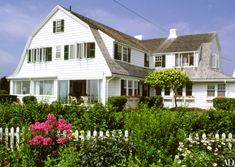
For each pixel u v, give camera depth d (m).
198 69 34.31
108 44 29.23
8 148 8.13
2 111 9.78
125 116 9.20
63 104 10.87
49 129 7.32
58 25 30.30
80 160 6.32
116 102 24.70
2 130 8.83
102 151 6.36
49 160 6.50
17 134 8.34
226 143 7.18
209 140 7.06
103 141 6.54
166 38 41.72
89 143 6.55
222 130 10.16
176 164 5.80
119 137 6.68
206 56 35.69
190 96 33.00
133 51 33.31
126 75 28.23
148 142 6.62
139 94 32.41
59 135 7.39
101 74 27.12
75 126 8.85
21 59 32.62
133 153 6.48
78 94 31.98
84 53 28.38
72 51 29.17
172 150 6.77
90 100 27.48
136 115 7.65
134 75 30.05
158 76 29.62
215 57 37.03
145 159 6.18
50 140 7.06
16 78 32.56
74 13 31.11
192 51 35.09
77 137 7.67
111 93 27.59
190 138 7.23
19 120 9.64
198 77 32.75
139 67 34.59
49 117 7.85
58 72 29.88
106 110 9.44
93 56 27.86
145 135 6.77
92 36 28.14
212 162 6.29
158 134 6.82
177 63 36.16
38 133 7.21
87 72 28.03
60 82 29.80
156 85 29.97
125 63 31.42
